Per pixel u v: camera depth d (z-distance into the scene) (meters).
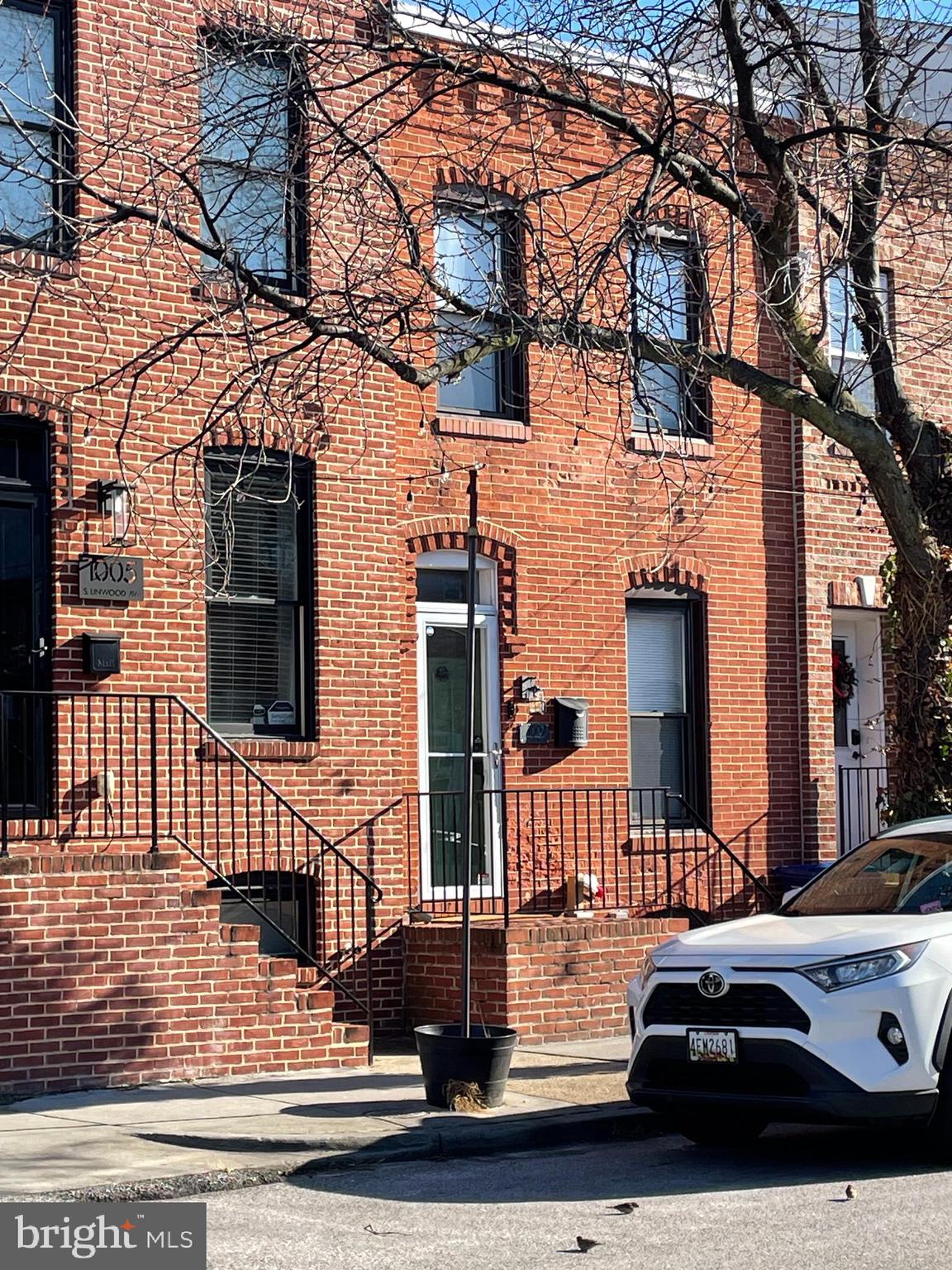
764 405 16.23
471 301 14.02
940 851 9.63
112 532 12.06
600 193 14.51
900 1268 6.39
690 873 15.29
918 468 11.98
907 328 16.89
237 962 11.17
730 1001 8.49
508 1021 12.58
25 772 11.23
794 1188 7.99
